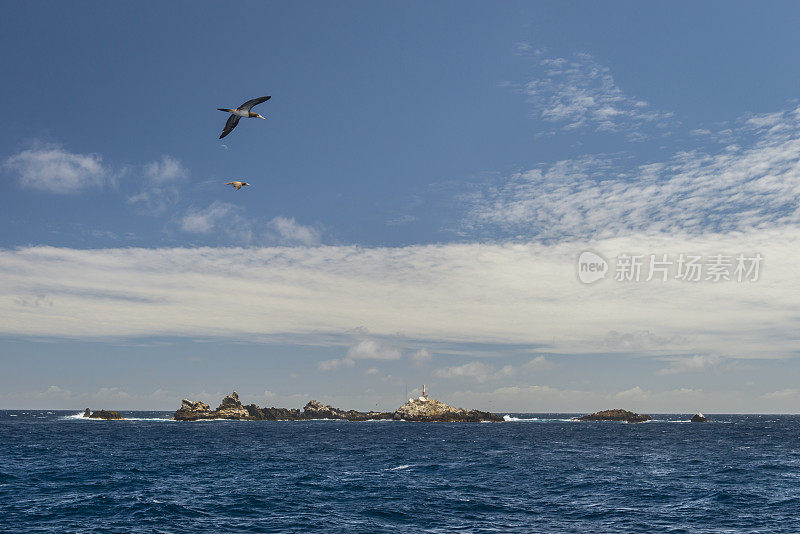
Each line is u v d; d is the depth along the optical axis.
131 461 77.31
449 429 199.50
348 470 66.69
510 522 38.16
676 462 76.81
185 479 58.44
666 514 40.53
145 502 44.47
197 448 102.62
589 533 35.09
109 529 36.06
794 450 100.25
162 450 97.44
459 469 67.75
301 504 44.16
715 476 60.84
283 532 35.53
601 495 48.47
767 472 64.56
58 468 67.75
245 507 43.00
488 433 169.00
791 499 45.84
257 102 19.05
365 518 39.31
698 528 36.28
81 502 44.59
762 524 37.25
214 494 48.75
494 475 61.97
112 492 49.66
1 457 82.12
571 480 57.75
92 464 72.81
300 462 76.44
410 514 40.59
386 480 57.72
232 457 84.00
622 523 37.75
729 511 41.38
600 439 137.25
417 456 86.00
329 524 37.56
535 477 60.25
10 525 37.06
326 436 147.00
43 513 40.59
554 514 40.69
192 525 37.22
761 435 161.12
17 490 50.66
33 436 140.00
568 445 113.62
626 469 67.88
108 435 146.38
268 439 132.12
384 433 165.88
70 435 145.50
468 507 43.16
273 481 56.88
